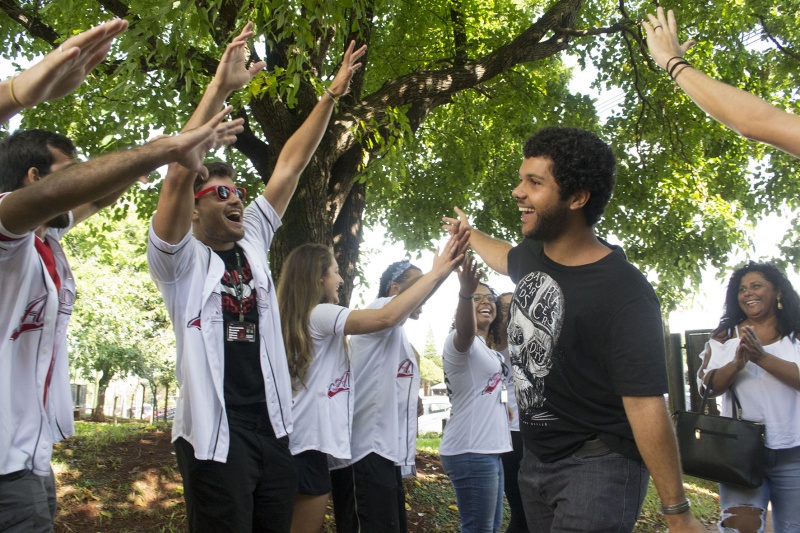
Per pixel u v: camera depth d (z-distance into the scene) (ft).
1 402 7.14
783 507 12.66
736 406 13.60
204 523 8.89
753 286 13.55
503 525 20.17
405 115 24.14
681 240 35.55
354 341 13.08
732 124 6.80
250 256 10.05
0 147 8.13
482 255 10.46
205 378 8.87
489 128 37.35
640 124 35.40
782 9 32.96
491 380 14.56
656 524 22.49
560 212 8.14
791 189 37.14
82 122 27.22
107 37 5.98
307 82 22.57
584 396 7.93
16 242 6.53
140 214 31.55
